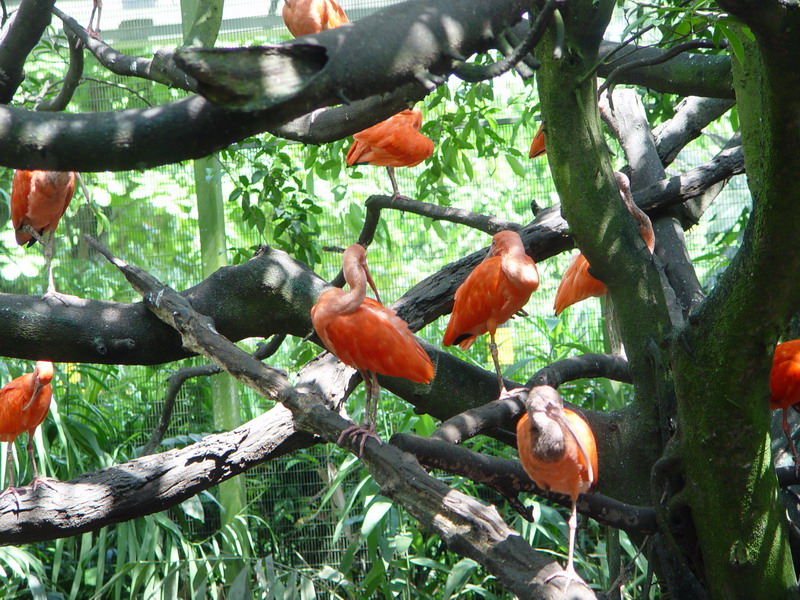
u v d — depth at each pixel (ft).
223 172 29.66
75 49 22.70
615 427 18.97
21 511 17.70
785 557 14.26
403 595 29.07
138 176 35.58
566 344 30.55
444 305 22.53
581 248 17.89
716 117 28.07
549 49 16.53
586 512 15.70
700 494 14.35
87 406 32.27
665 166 28.37
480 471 15.71
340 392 19.83
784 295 12.43
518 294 19.03
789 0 9.18
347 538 31.35
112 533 30.73
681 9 13.06
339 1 29.99
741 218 33.35
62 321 19.03
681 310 21.85
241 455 19.39
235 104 7.22
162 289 19.57
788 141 10.68
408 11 8.18
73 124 7.70
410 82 8.21
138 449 32.14
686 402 14.11
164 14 32.09
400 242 37.22
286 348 35.99
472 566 26.43
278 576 26.71
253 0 30.78
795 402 17.15
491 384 21.21
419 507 13.88
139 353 19.85
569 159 17.28
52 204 24.66
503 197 38.06
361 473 30.58
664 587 22.43
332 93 7.63
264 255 21.50
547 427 13.23
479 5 8.57
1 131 7.64
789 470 16.69
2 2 17.85
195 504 29.94
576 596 12.19
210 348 17.80
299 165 38.63
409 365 15.84
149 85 34.78
